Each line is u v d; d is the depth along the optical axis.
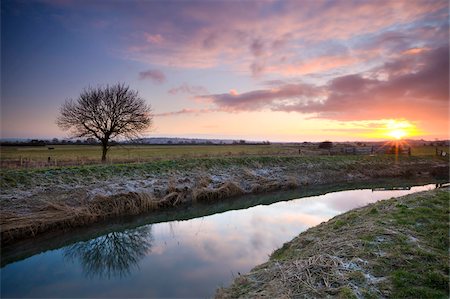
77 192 19.47
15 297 9.84
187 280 10.44
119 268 12.36
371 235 9.45
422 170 44.25
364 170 41.03
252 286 8.06
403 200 13.84
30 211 16.52
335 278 7.20
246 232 16.06
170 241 15.27
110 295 9.86
